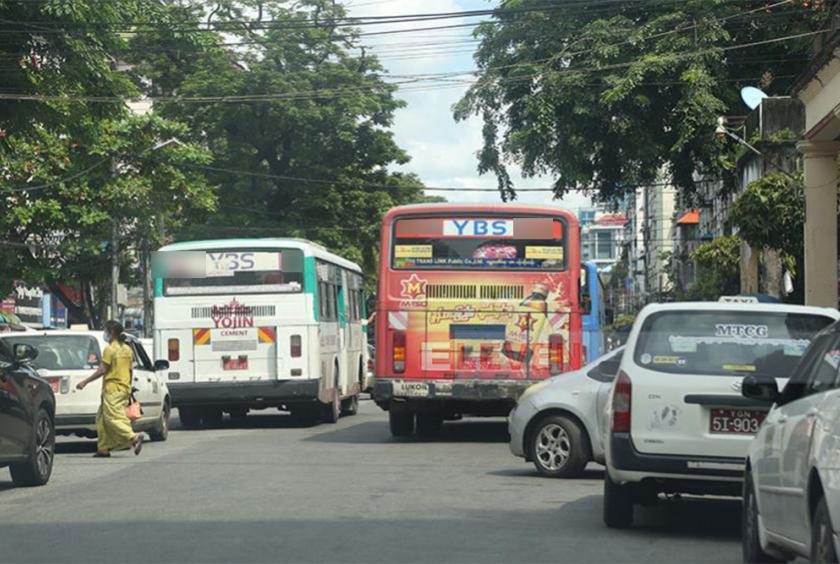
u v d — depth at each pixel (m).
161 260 28.73
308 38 64.25
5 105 26.58
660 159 45.19
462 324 23.64
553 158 45.09
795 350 11.71
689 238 107.56
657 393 11.70
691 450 11.57
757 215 35.88
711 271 62.75
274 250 28.58
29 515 13.34
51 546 11.08
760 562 9.95
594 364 17.53
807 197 29.91
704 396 11.58
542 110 43.91
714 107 42.06
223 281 28.61
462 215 23.75
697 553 10.94
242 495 14.96
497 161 46.75
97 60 27.38
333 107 64.94
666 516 13.63
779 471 8.86
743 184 52.22
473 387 23.47
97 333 22.89
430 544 11.11
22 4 25.80
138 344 24.77
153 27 35.41
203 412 30.64
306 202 66.75
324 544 11.08
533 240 23.70
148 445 24.00
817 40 37.09
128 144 50.06
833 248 29.75
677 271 112.75
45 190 49.41
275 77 63.91
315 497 14.75
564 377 17.62
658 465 11.61
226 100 61.16
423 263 23.77
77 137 28.31
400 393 23.58
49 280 51.41
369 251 68.44
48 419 16.94
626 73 43.28
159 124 50.97
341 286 33.19
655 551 10.99
